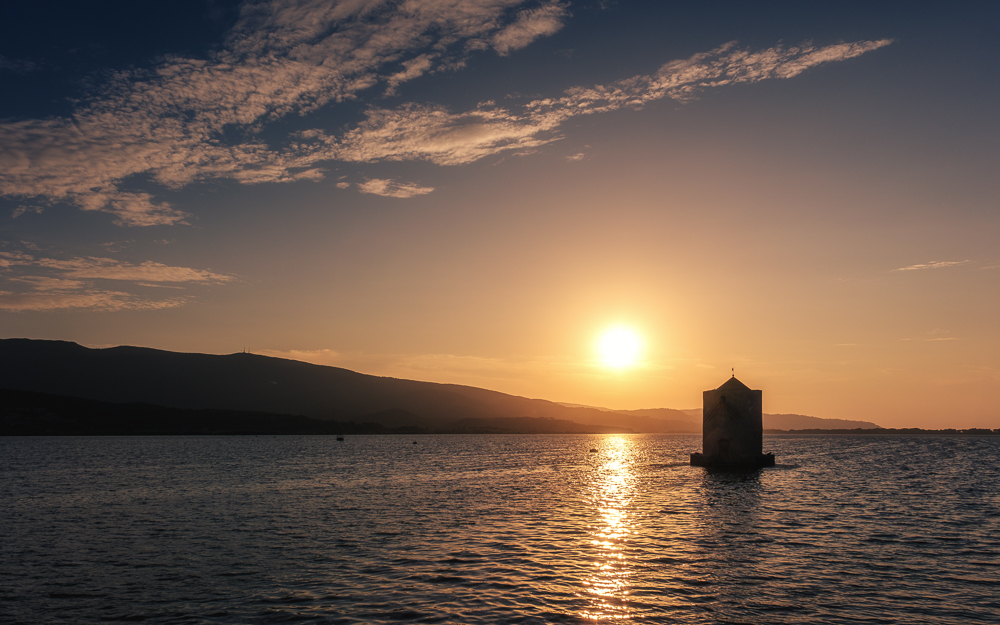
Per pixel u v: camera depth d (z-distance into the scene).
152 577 24.48
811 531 34.09
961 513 41.72
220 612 19.97
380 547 29.75
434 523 37.00
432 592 21.81
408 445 193.62
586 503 46.62
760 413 78.56
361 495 52.66
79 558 27.98
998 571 25.16
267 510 43.09
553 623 18.61
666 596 21.33
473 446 189.00
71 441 193.62
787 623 18.73
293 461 103.69
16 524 37.50
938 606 20.45
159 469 83.50
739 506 44.88
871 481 66.56
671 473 76.31
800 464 98.19
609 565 25.75
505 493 54.16
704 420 81.19
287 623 18.78
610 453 143.62
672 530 34.28
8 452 127.31
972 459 121.50
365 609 19.98
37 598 21.81
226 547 30.11
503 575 24.09
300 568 25.66
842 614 19.59
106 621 19.39
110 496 51.84
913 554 28.25
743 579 23.58
